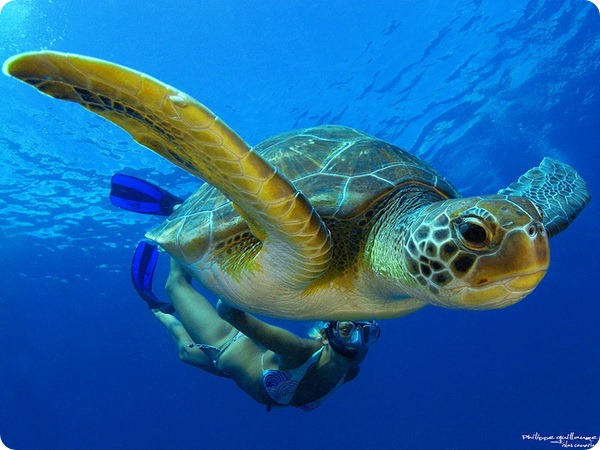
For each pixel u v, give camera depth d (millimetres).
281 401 4512
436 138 18219
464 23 13594
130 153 13930
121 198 6156
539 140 20469
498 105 17188
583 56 16156
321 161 3268
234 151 1786
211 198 3471
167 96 1616
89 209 16906
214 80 12977
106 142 13359
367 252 2850
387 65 14195
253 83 13367
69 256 20719
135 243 20109
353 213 2830
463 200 2229
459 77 15352
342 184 2998
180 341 6133
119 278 23781
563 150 22328
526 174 4223
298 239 2248
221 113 13797
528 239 1957
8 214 16531
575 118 19469
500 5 13297
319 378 4391
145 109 1719
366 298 3053
